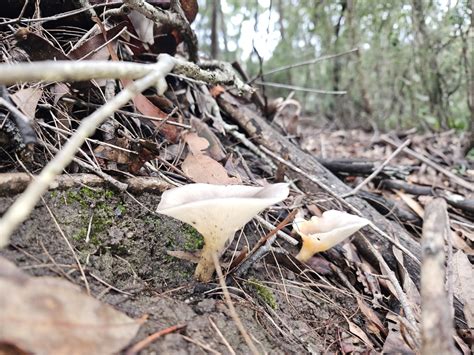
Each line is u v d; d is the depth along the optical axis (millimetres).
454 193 371
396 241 244
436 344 112
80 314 121
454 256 243
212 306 173
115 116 244
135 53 288
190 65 225
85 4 244
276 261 220
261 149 320
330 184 308
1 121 178
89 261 173
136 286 174
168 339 146
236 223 168
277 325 187
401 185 365
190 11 297
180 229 211
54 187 183
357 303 225
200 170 248
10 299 110
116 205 200
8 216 97
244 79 416
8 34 225
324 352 185
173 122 255
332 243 216
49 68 112
